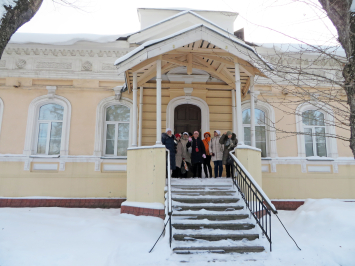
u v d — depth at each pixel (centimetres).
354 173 1037
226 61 812
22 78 1023
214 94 1066
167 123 1030
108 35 1024
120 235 574
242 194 664
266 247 536
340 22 463
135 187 759
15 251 480
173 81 1055
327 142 1063
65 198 960
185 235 554
